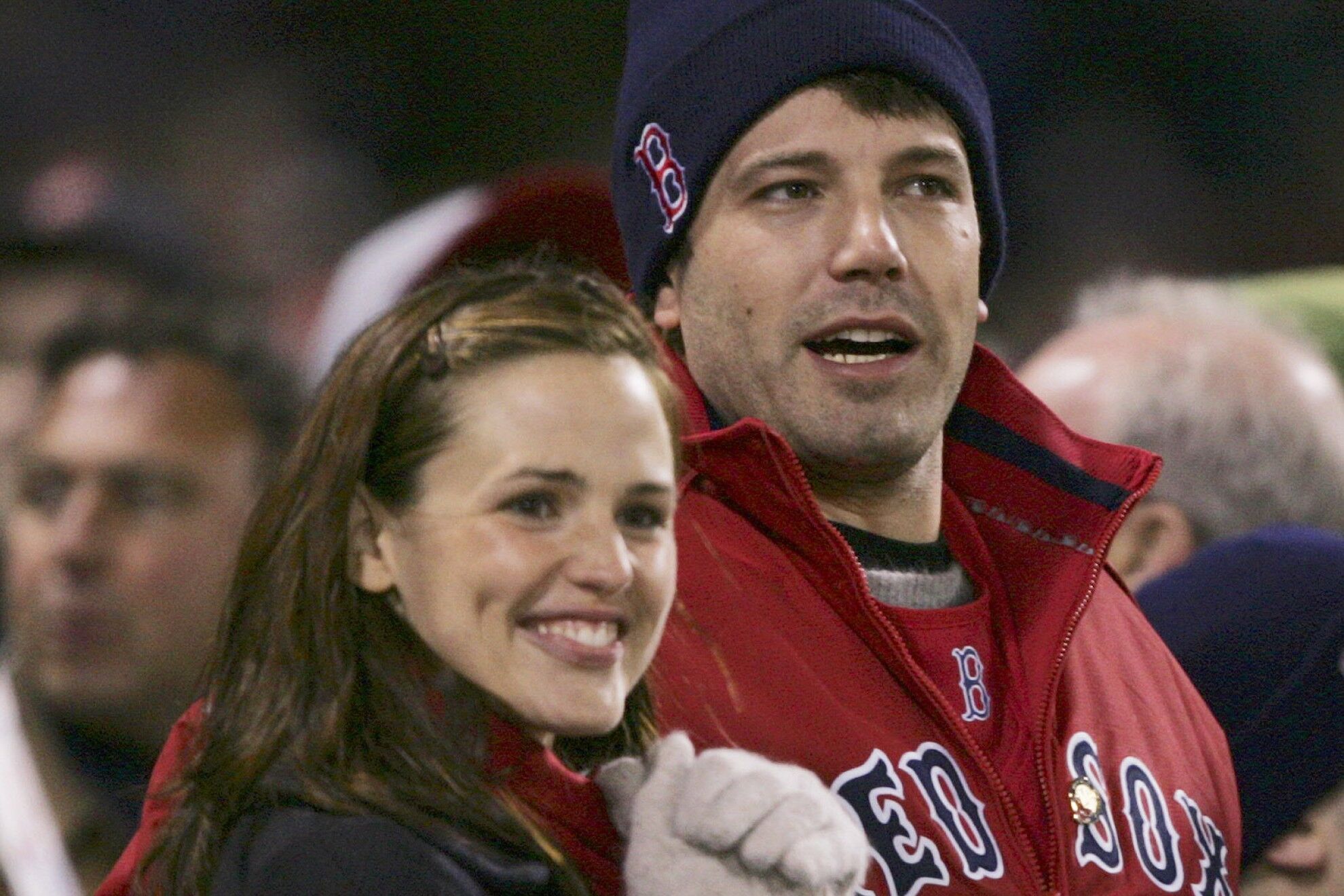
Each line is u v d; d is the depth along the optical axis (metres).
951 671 6.51
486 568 4.99
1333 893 7.80
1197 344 9.71
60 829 6.14
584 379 5.10
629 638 5.19
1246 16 24.25
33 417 5.98
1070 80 24.08
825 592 6.35
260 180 21.36
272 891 4.62
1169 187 24.06
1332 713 7.81
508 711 5.16
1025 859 6.20
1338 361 11.45
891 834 5.97
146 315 6.04
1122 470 6.86
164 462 5.87
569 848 5.30
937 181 6.57
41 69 20.92
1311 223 24.20
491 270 5.54
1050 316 23.09
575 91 23.69
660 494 5.18
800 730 6.06
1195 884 6.62
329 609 5.08
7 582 6.02
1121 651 7.16
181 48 21.92
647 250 6.79
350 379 5.21
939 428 6.58
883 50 6.38
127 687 5.96
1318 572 8.04
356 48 22.97
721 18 6.47
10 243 7.26
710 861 5.13
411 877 4.61
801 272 6.36
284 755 4.96
